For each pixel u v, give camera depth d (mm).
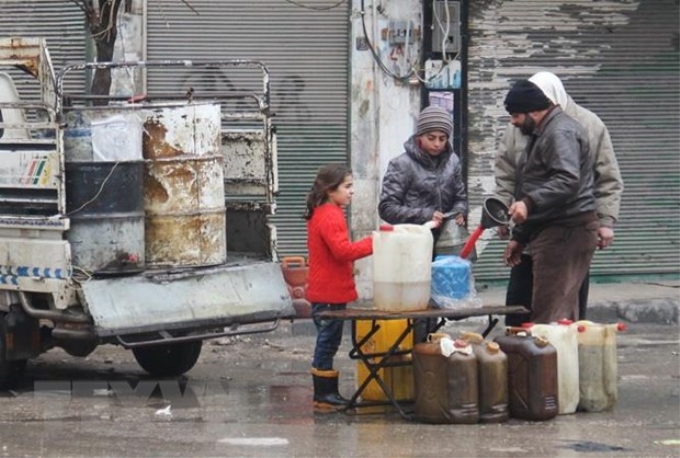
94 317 13898
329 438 12398
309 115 21453
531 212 13672
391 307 13047
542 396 13125
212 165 14781
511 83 22047
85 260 14195
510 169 14758
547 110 13688
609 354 13727
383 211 14508
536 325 13555
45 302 14656
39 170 14195
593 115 14508
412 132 21641
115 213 14219
